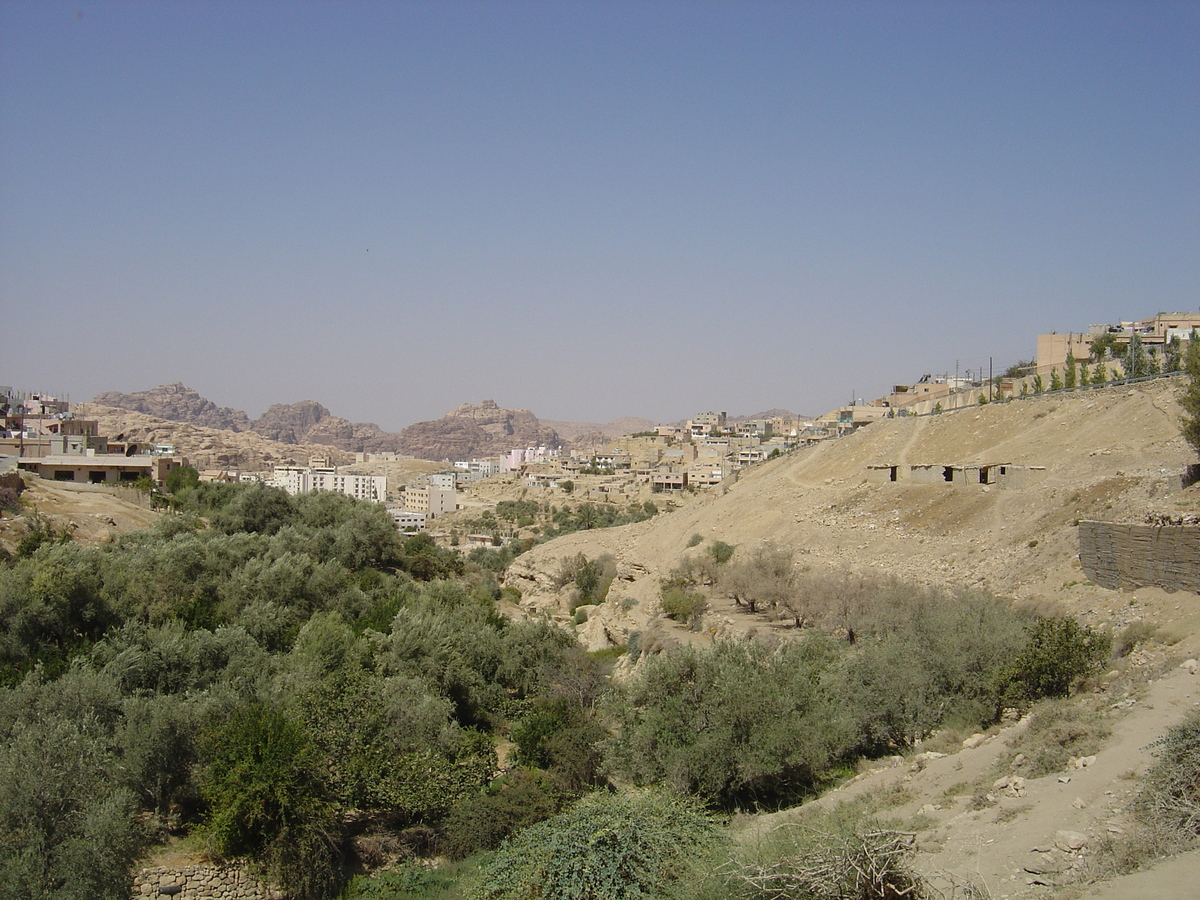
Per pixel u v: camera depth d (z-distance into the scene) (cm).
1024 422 6925
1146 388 5994
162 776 2948
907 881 1508
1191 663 2334
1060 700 2502
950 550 5175
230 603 4925
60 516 6419
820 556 6050
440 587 6550
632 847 2181
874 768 2644
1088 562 3675
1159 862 1424
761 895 1614
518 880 2284
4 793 2442
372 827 3162
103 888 2431
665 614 6066
